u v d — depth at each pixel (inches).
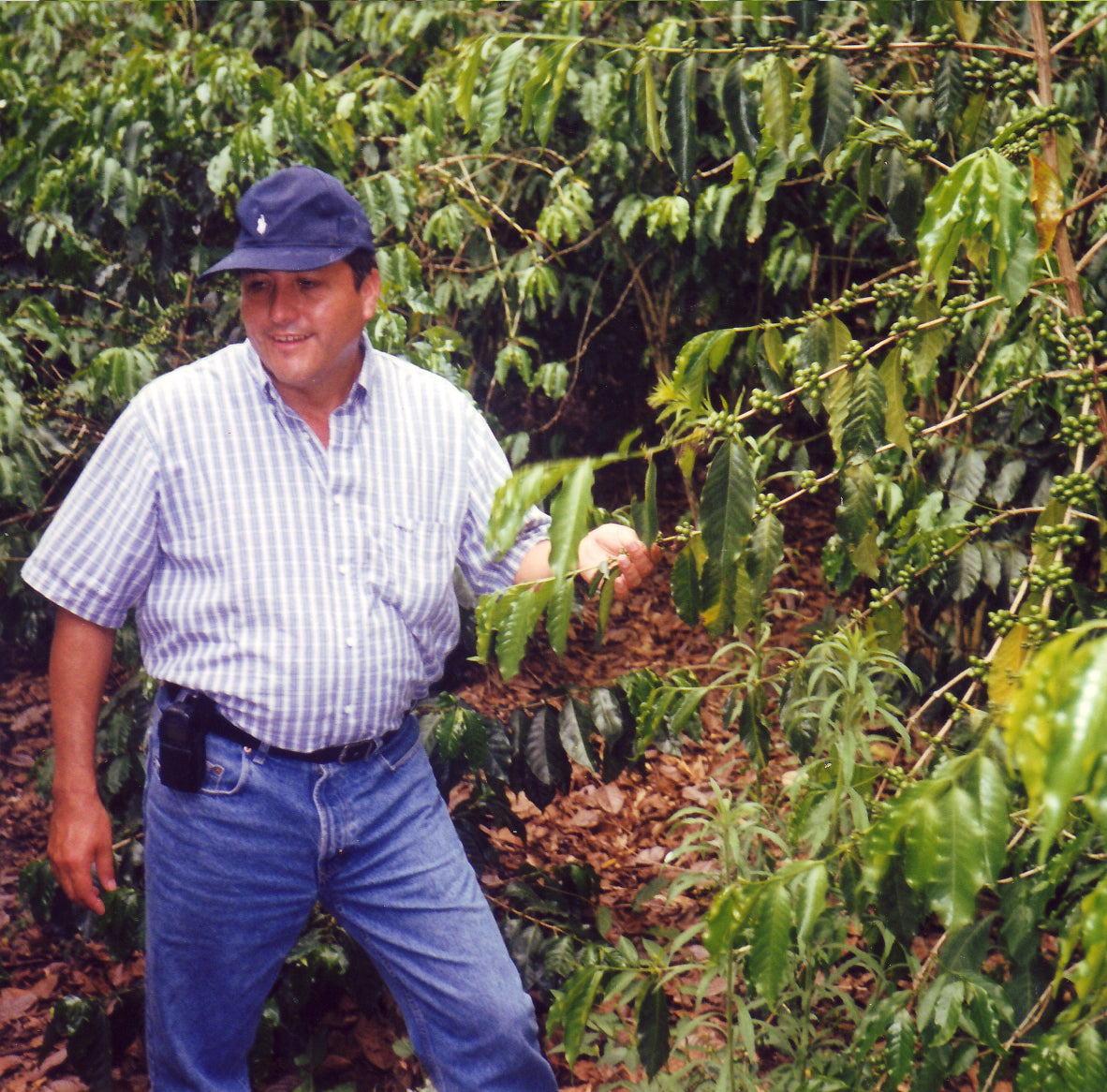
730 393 182.5
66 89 123.9
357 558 68.2
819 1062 81.0
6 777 146.6
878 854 35.2
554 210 132.3
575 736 99.0
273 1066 103.3
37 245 116.7
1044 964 67.2
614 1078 100.3
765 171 69.8
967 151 59.8
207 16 168.4
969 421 104.8
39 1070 102.0
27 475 109.3
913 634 124.4
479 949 70.0
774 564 49.8
